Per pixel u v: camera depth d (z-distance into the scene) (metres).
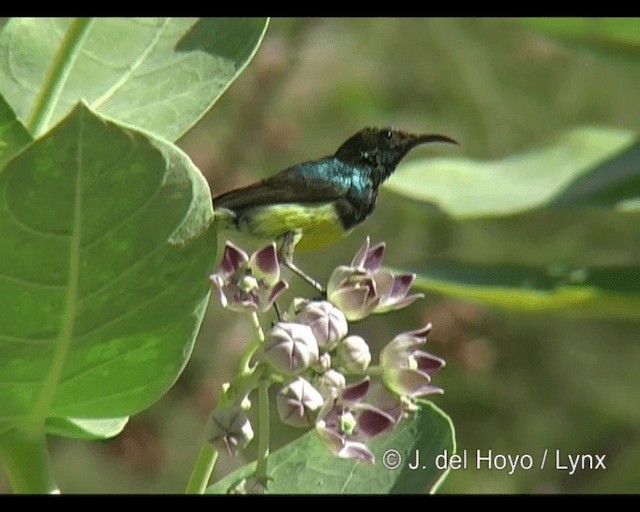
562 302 8.91
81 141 4.44
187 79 6.18
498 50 24.69
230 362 20.06
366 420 5.27
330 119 24.20
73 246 4.74
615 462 23.61
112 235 4.76
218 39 6.24
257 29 6.21
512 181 10.84
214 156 21.50
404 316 21.31
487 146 24.66
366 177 7.16
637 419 23.86
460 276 9.38
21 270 4.77
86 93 6.12
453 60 24.58
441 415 6.18
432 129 24.64
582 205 10.35
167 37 6.25
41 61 6.20
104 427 5.56
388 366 5.47
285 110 23.36
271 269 5.32
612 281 9.11
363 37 24.22
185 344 5.21
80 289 4.90
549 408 23.91
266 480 5.45
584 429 23.88
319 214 6.75
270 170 21.94
